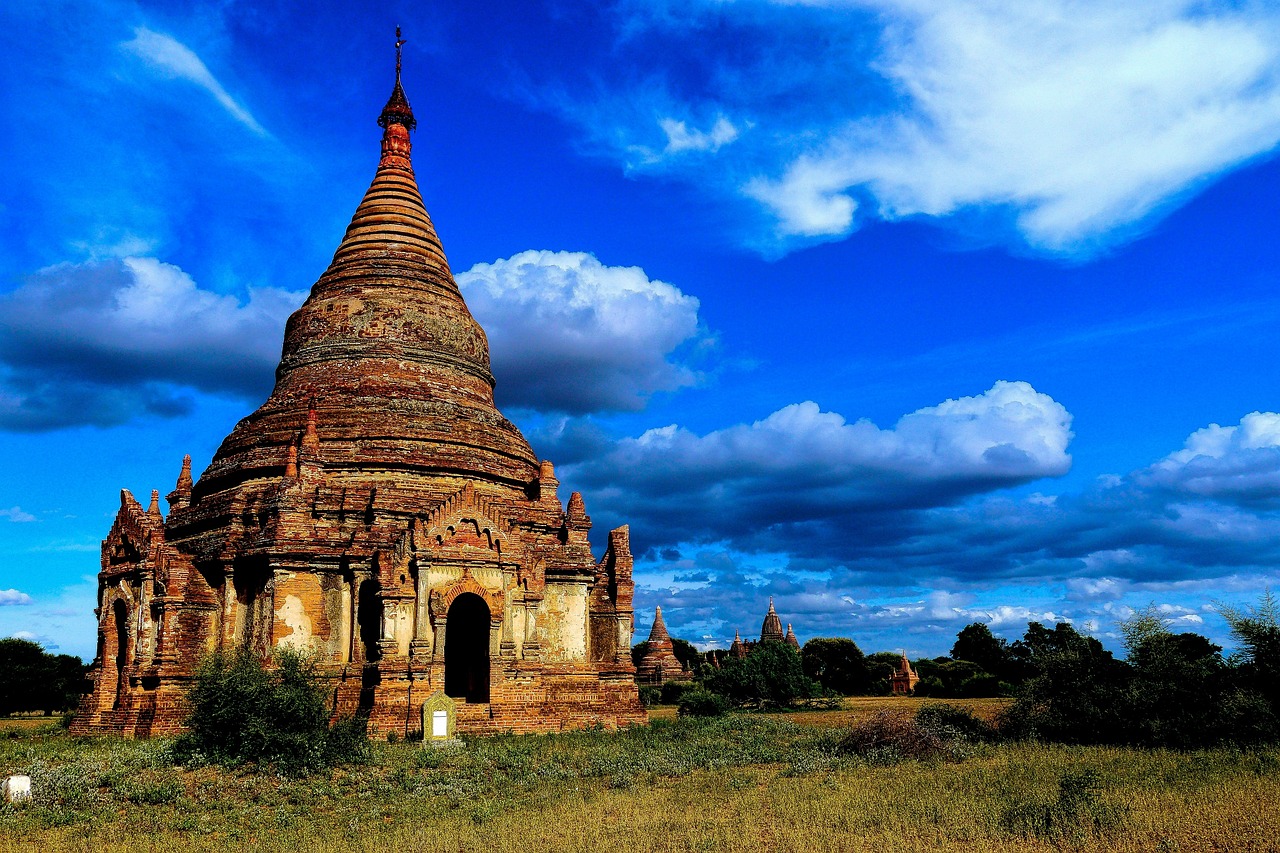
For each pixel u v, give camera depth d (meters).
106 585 53.34
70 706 89.81
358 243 61.31
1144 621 40.03
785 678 85.44
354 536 49.06
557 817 26.14
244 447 55.25
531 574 51.03
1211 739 35.53
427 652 46.47
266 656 47.09
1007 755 34.69
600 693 53.25
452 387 58.25
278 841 24.52
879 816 24.23
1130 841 20.61
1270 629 37.75
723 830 23.58
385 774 33.88
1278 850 19.70
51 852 23.28
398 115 65.81
